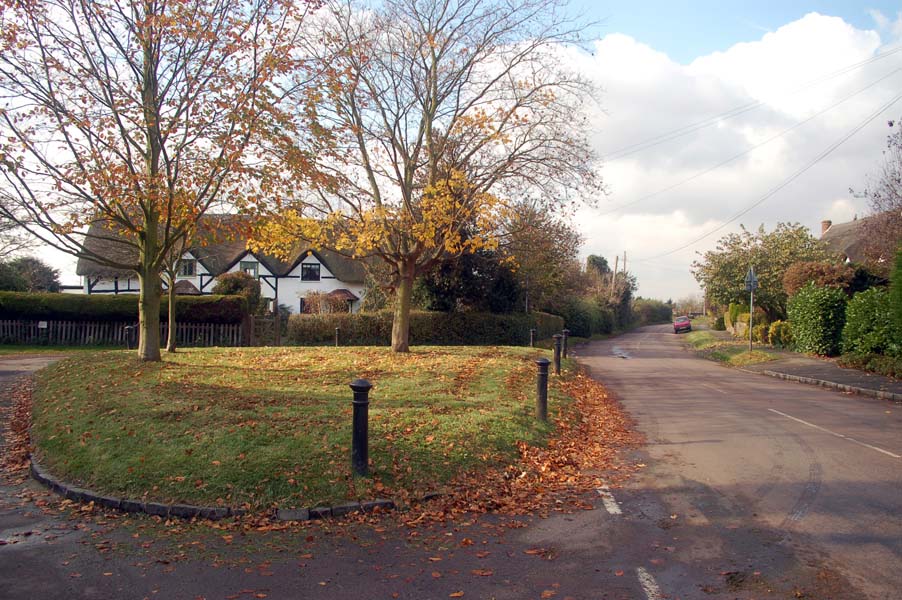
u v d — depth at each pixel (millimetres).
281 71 13359
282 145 13227
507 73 19156
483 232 17828
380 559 5230
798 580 4672
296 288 44906
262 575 4887
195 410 9172
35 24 12133
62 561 5145
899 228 22906
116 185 12688
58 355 24094
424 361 16797
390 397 10883
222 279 33469
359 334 30188
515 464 8062
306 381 12547
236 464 6980
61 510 6500
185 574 4902
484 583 4738
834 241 47031
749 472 7766
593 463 8539
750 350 26328
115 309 28797
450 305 31109
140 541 5621
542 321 38906
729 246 39312
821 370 19125
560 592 4566
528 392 12617
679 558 5176
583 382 17266
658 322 111812
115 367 14242
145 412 9102
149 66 13438
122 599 4453
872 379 16578
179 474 6855
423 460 7477
